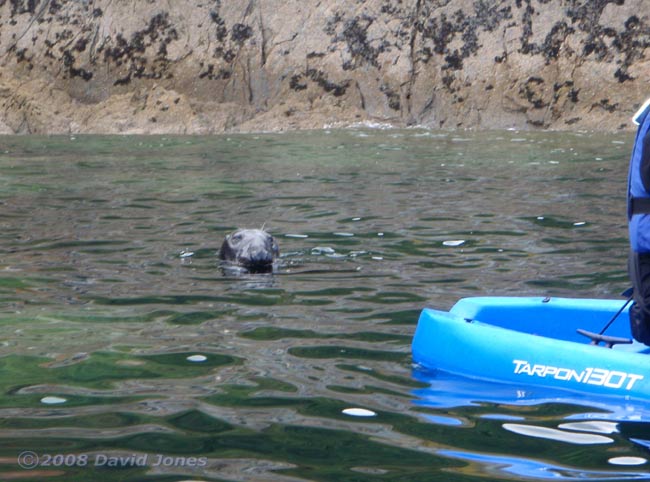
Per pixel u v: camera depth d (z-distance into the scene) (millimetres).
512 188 22062
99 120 37438
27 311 11641
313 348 10070
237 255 14508
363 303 12102
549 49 37000
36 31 39438
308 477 6645
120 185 23062
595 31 36906
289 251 15539
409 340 10414
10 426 7699
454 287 12961
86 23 39438
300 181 23594
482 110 36812
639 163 8414
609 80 36219
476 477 6629
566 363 8758
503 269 14031
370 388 8734
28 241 16344
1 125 37000
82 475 6680
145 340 10375
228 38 39000
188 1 39594
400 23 38375
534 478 6621
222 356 9758
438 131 35656
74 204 20359
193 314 11555
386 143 32031
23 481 6570
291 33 38875
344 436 7465
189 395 8500
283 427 7672
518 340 9094
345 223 18000
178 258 15016
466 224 17688
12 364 9453
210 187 22688
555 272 13758
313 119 37344
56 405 8227
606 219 17875
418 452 7133
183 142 33281
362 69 38031
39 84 38531
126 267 14312
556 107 36188
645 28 36625
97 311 11680
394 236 16672
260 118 37531
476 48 37531
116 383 8852
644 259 8500
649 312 8422
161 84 38531
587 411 8031
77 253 15344
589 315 10312
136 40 39062
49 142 33688
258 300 12305
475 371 9164
